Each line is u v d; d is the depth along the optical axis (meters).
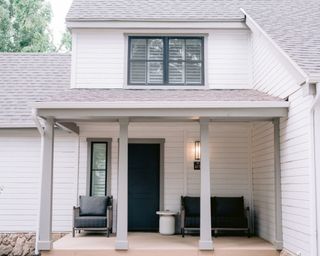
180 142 11.53
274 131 8.88
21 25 24.05
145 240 9.64
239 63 11.08
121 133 8.62
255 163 11.01
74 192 11.25
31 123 11.05
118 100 8.53
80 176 11.31
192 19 10.84
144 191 11.48
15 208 11.16
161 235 10.54
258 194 10.68
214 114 8.38
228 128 11.52
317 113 7.13
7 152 11.30
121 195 8.49
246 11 11.17
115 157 11.39
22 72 13.10
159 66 10.99
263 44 9.94
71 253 8.43
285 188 8.45
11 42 23.69
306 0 12.28
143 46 11.08
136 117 8.62
